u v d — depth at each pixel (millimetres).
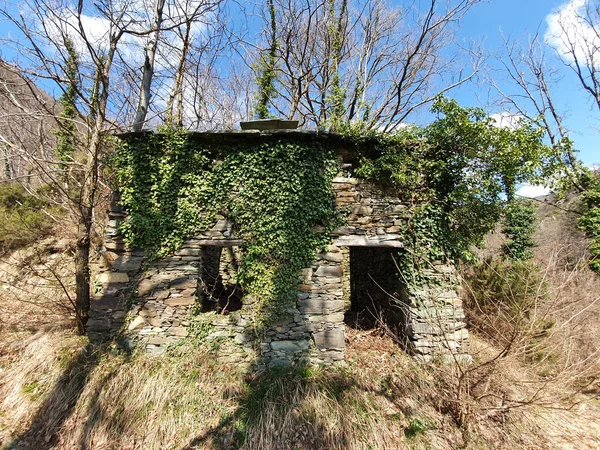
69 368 4277
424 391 4117
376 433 3568
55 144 7293
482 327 5516
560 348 3928
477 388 3883
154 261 4762
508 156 4562
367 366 4648
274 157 4793
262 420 3639
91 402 3850
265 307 4668
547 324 3812
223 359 4551
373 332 5793
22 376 4273
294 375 4344
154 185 4773
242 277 4770
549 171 4898
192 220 4750
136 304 4695
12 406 3926
